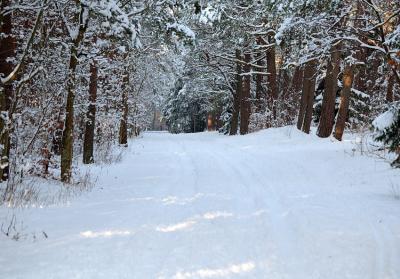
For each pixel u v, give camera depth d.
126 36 11.20
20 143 11.75
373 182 11.55
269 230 6.93
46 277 4.80
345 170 13.49
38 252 5.70
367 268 5.16
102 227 7.03
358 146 17.16
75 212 8.17
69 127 11.87
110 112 22.59
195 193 10.41
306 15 13.88
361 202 8.95
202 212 8.28
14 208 8.23
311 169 14.18
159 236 6.55
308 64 20.06
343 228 6.89
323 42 13.95
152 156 19.62
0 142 9.10
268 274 5.01
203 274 4.99
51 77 13.40
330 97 21.77
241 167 15.31
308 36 14.19
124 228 6.99
